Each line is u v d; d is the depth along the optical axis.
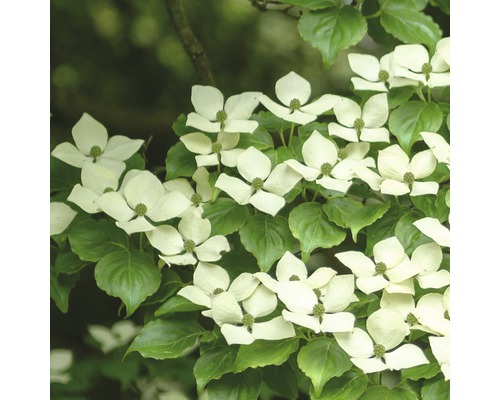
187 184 1.44
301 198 1.44
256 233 1.38
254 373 1.33
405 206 1.39
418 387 1.30
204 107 1.43
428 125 1.42
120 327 1.66
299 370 1.34
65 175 1.46
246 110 1.43
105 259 1.36
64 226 1.41
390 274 1.34
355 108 1.43
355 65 1.47
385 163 1.38
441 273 1.35
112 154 1.45
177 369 1.60
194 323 1.36
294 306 1.32
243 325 1.32
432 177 1.41
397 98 1.45
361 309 1.35
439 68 1.44
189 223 1.39
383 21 1.50
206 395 1.32
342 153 1.41
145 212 1.38
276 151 1.42
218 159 1.42
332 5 1.48
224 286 1.37
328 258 1.59
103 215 1.44
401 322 1.30
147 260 1.37
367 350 1.30
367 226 1.40
